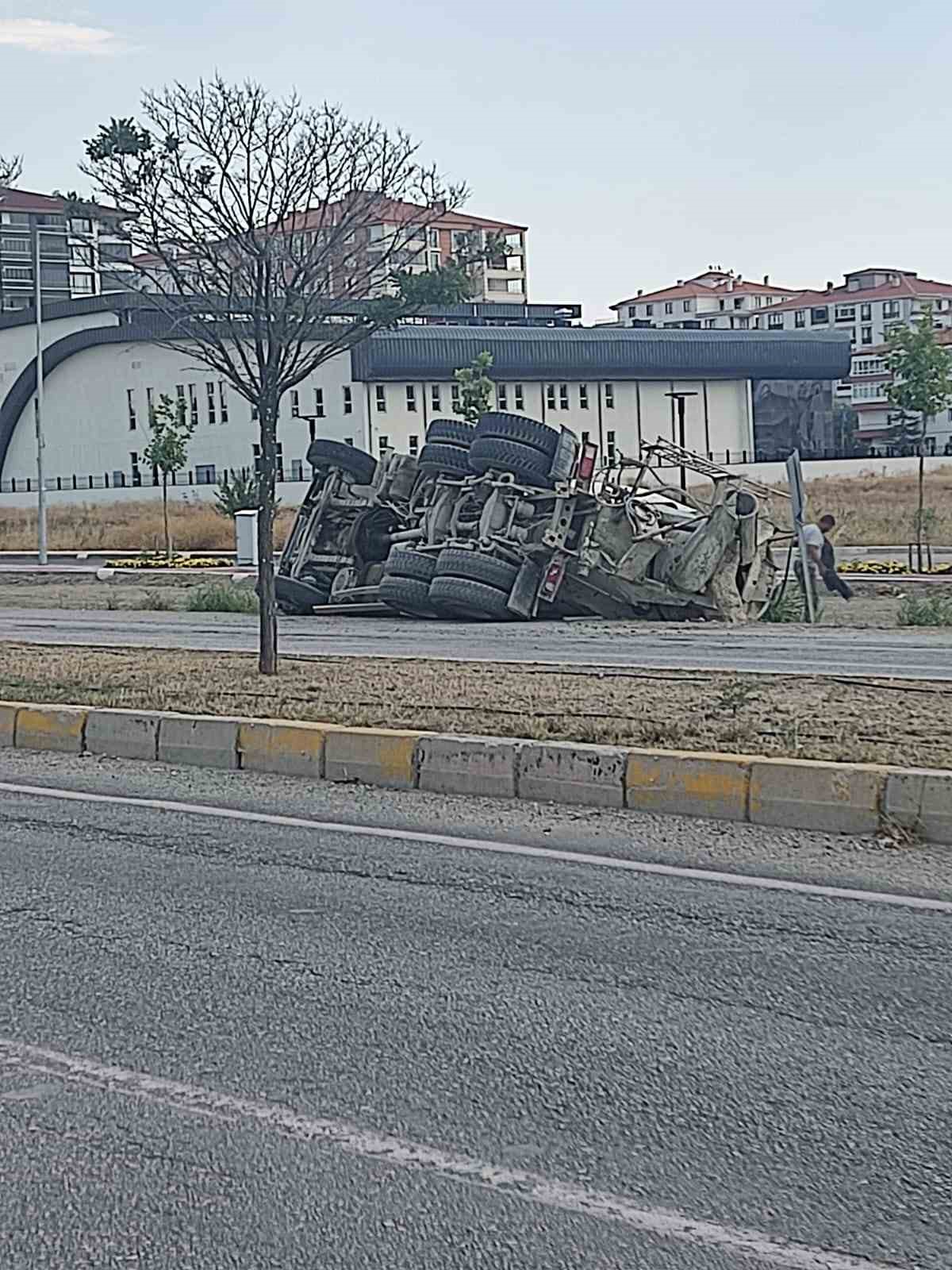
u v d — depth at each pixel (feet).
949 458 261.44
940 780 29.12
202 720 38.01
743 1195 14.87
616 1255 13.70
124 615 86.38
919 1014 19.79
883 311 452.35
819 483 214.69
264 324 47.85
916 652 61.31
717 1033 19.22
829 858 27.76
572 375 259.39
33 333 260.01
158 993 20.93
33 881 26.78
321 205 49.08
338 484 84.94
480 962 22.09
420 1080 17.83
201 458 246.06
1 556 163.22
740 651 61.77
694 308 502.38
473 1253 13.76
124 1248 13.94
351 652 60.95
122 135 46.70
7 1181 15.33
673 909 24.62
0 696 44.39
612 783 32.32
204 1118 16.81
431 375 247.09
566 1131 16.38
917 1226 14.21
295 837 29.91
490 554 77.36
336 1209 14.65
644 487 80.94
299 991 20.97
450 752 34.22
